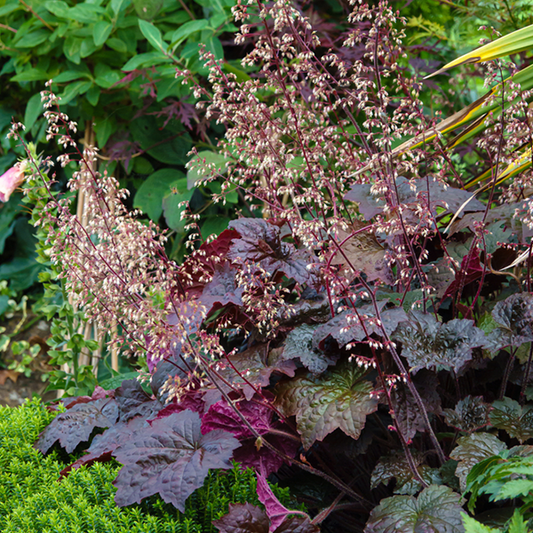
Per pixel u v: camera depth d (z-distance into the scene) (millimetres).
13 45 3438
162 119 3328
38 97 3348
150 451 1450
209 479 1503
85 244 1503
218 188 3037
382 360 1472
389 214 1460
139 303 1467
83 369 2342
